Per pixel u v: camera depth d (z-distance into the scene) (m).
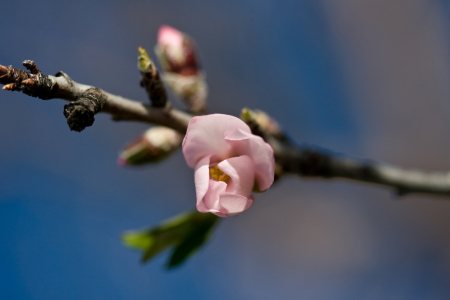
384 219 0.67
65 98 0.31
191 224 0.35
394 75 0.60
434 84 0.59
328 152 0.35
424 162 0.60
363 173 0.34
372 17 0.60
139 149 0.35
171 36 0.36
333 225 0.70
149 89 0.32
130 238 0.35
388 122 0.63
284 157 0.34
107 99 0.32
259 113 0.35
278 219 0.71
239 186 0.31
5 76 0.30
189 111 0.35
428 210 0.64
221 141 0.32
